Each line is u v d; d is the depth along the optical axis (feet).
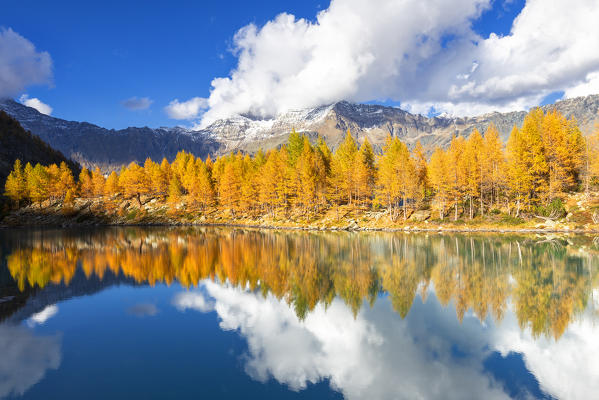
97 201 384.27
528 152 209.56
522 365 45.34
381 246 155.02
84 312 69.92
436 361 46.75
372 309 69.56
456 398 37.35
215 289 87.56
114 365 45.88
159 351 50.72
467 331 57.16
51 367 45.37
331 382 41.32
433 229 214.69
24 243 192.34
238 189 327.06
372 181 278.05
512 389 39.47
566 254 122.93
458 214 231.71
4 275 106.63
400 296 77.97
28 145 559.38
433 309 68.59
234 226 301.43
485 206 236.63
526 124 226.79
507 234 186.50
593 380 41.11
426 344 52.42
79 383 40.91
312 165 282.15
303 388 39.83
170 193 369.09
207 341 54.44
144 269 113.91
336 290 84.38
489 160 225.15
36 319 65.87
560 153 204.95
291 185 281.74
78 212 366.43
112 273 108.27
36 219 358.64
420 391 38.91
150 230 277.44
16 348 51.85
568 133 225.56
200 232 250.98
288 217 287.07
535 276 92.94
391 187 234.79
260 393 38.63
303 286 88.89
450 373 43.09
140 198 387.34
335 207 282.15
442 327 59.11
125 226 329.93
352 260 123.03
